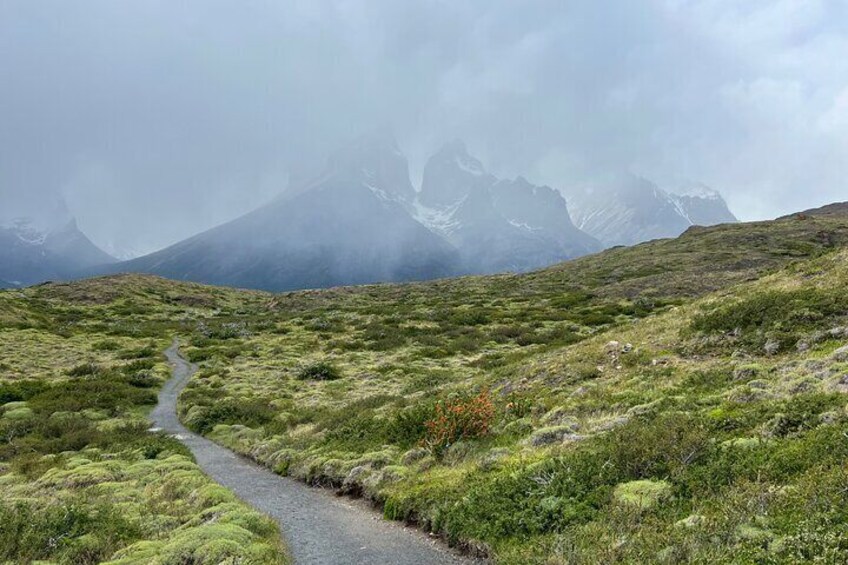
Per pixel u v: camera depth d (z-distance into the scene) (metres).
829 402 11.98
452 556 11.15
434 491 13.84
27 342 65.69
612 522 9.60
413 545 12.03
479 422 18.33
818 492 7.88
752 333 22.06
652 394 18.20
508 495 12.09
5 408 36.12
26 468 22.33
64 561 11.53
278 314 102.62
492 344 54.75
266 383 45.09
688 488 10.07
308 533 13.22
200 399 38.50
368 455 18.75
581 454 12.94
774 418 11.95
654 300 67.00
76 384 42.56
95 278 138.75
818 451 9.54
